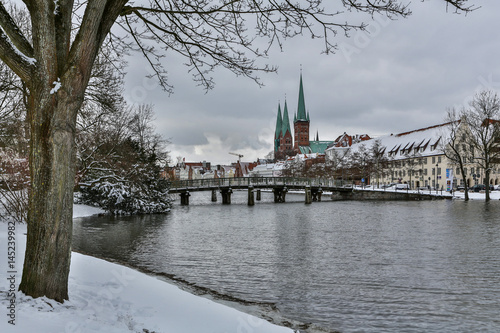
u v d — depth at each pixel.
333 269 14.58
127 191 36.62
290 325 8.37
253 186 57.56
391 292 11.61
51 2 5.82
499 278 13.10
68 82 5.90
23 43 5.96
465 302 10.66
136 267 13.88
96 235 23.56
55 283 5.92
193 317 7.02
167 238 22.53
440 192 65.75
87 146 28.55
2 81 20.98
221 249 18.92
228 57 8.95
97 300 6.74
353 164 98.56
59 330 4.64
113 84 20.95
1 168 21.70
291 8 8.04
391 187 80.88
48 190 5.85
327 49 8.29
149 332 5.59
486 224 27.56
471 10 7.08
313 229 26.64
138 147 39.06
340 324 9.00
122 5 6.52
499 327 8.91
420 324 9.06
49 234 5.86
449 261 15.77
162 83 10.16
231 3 8.03
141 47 9.64
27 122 22.16
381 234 23.67
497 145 54.72
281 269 14.59
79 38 5.98
